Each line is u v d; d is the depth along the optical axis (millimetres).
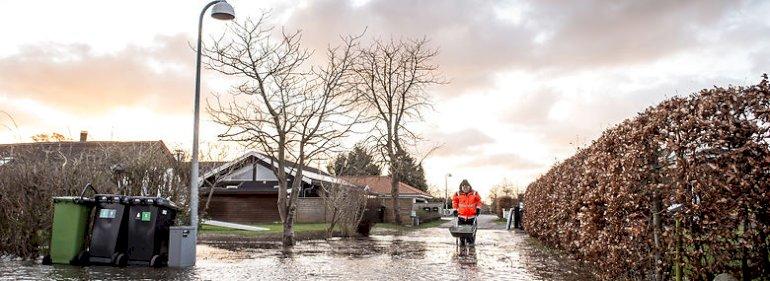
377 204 36125
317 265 12469
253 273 10984
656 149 6965
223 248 17109
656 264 7066
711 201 6020
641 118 7320
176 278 10148
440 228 36312
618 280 8375
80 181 13750
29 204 12844
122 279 9914
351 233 25031
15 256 12844
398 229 33938
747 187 5793
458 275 10680
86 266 11602
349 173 33906
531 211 21641
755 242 5973
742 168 5973
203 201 33656
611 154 8289
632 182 7238
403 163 46562
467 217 18188
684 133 6336
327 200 26234
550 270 11312
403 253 15633
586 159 10477
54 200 11820
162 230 12102
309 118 18250
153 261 11656
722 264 6105
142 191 17312
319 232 23469
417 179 77000
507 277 10320
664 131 6699
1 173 13000
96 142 28000
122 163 17031
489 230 30203
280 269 11664
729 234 6000
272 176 37594
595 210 8750
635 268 7711
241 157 28047
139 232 11805
